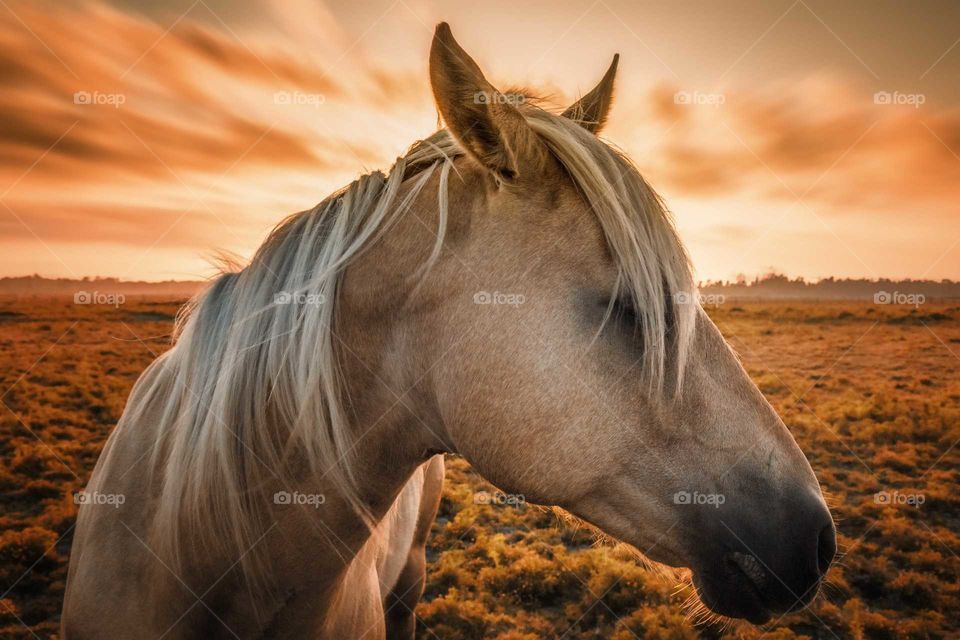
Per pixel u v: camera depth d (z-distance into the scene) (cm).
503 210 130
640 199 131
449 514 764
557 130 138
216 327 150
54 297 4266
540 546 642
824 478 876
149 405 176
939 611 534
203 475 138
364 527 152
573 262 127
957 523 734
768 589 132
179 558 144
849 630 494
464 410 131
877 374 1822
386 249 137
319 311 136
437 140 151
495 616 509
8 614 465
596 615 520
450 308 130
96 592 158
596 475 130
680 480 129
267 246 150
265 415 139
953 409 1290
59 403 1234
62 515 640
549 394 126
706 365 135
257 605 149
